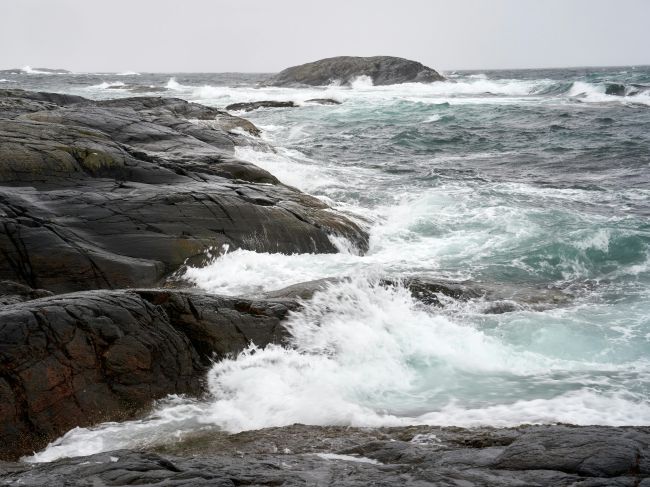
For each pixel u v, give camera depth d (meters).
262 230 11.83
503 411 6.56
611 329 8.75
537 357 7.99
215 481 4.20
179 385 7.08
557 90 50.88
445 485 4.14
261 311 8.10
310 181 17.80
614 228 12.34
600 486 4.00
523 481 4.14
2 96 26.86
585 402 6.70
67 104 27.94
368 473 4.48
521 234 12.84
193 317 7.61
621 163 21.25
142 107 28.67
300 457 5.14
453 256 11.95
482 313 9.34
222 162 15.71
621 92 46.16
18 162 11.91
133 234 10.71
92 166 12.67
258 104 41.25
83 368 6.55
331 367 7.61
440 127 30.89
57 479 4.40
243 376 7.33
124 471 4.45
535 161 22.06
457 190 16.89
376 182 18.14
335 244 12.46
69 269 9.54
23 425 6.07
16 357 6.23
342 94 51.31
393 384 7.38
